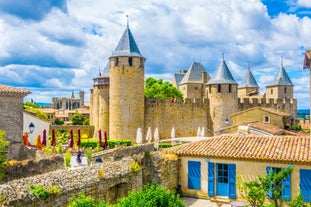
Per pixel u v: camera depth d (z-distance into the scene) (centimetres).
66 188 1484
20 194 1293
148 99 6456
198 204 2248
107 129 6800
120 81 5759
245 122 4375
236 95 6956
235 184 2281
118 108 5750
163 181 2252
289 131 4159
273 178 1611
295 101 7794
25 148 3644
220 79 6912
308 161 2042
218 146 2455
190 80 9088
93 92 7388
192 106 6900
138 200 1256
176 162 2461
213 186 2358
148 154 2283
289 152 2183
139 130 4497
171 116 6675
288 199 2109
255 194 1586
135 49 5884
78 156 3253
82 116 9856
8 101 3622
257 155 2205
